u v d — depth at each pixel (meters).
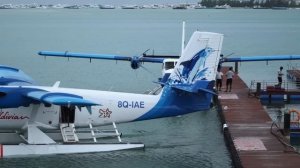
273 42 124.06
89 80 58.62
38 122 28.33
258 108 36.91
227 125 31.78
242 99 40.22
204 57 28.97
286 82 55.12
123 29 183.50
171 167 26.47
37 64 73.25
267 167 23.98
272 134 29.72
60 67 70.12
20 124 28.06
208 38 28.86
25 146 27.47
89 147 28.06
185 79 29.19
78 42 120.44
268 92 43.78
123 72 65.19
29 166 26.16
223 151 29.14
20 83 29.67
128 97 29.38
